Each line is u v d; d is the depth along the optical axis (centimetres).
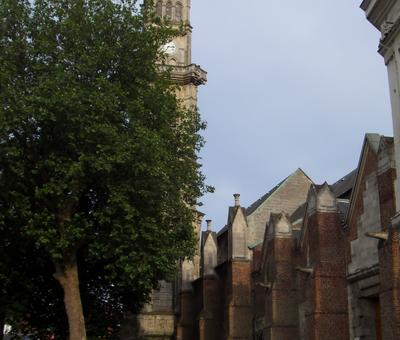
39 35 2836
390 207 2394
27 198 2738
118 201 2723
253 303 4334
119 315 3556
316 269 2855
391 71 2261
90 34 2914
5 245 3022
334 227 2945
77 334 2725
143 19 3077
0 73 2670
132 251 2755
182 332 5494
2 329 3127
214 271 5128
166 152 2839
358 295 2725
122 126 2869
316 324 2780
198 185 3241
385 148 2467
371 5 2347
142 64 3025
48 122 2681
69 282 2789
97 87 2753
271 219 3722
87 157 2627
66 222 2780
